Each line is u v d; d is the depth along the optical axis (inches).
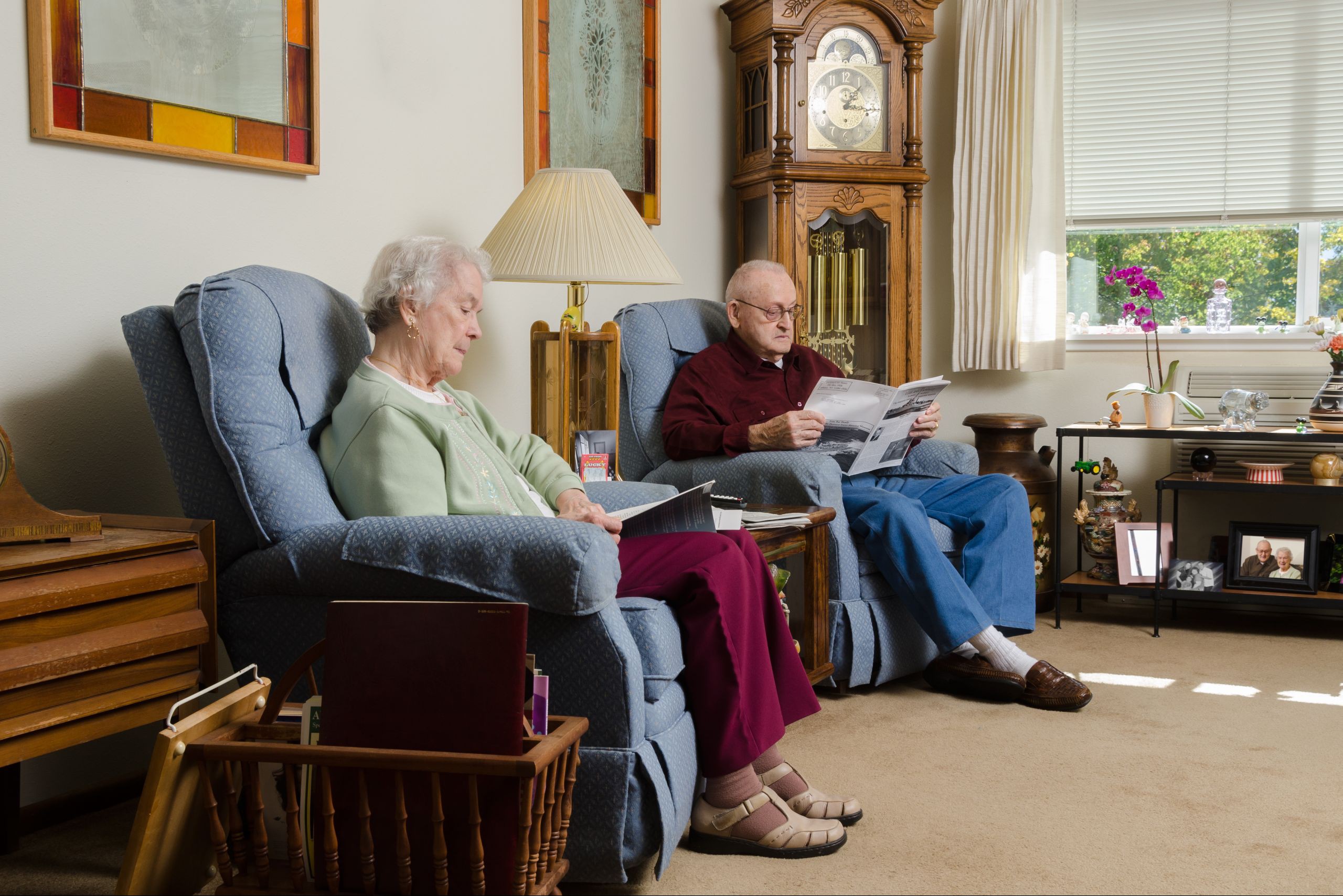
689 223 154.4
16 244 74.2
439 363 78.4
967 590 106.9
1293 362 153.0
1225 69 155.3
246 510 69.7
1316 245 156.0
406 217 107.4
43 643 56.5
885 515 106.8
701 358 120.2
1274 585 137.1
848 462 113.8
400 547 63.8
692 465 112.3
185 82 84.7
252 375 70.0
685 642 71.2
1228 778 85.6
